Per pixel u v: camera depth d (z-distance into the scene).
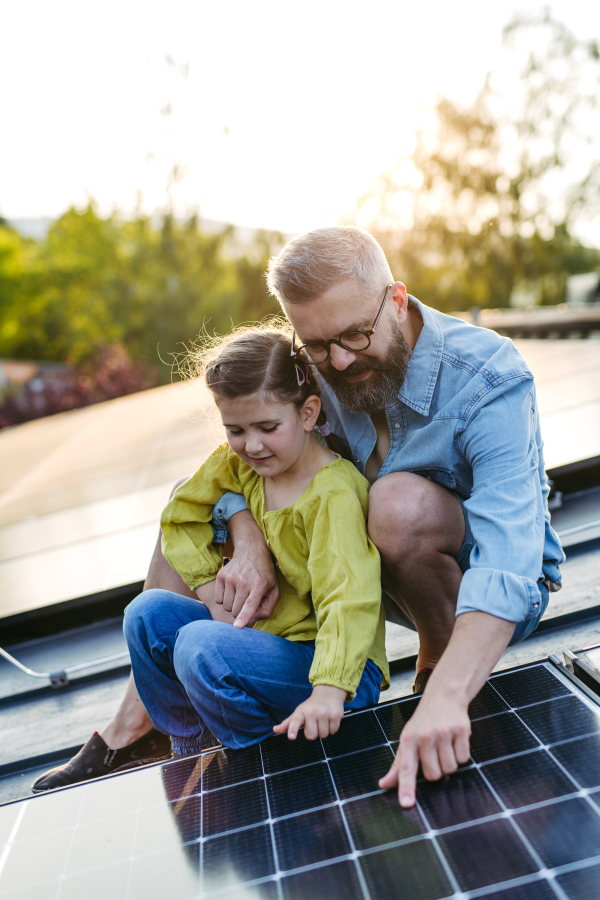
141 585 2.85
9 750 2.04
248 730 1.41
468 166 30.12
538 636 2.05
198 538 1.76
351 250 1.43
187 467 5.09
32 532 4.35
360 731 1.36
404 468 1.63
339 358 1.47
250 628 1.51
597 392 4.48
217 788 1.30
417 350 1.58
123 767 1.74
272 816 1.18
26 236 39.00
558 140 29.95
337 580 1.44
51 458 8.76
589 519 2.71
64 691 2.41
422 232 30.91
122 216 33.81
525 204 30.66
